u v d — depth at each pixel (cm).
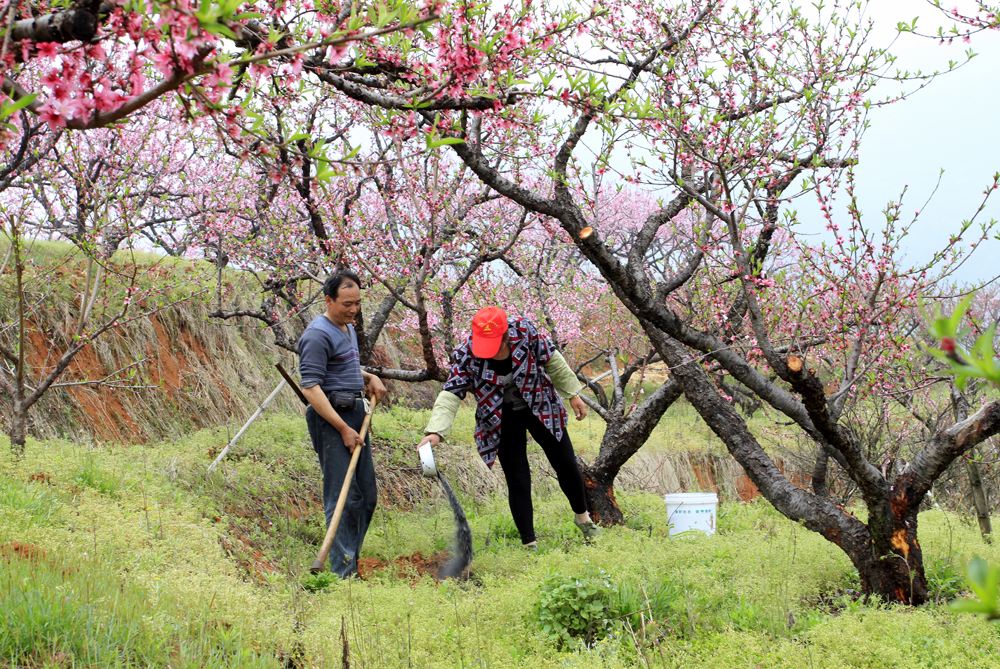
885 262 477
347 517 552
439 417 598
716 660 379
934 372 613
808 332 583
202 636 349
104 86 218
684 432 1176
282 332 762
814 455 1008
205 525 549
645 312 491
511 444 627
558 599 439
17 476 520
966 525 689
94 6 208
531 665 381
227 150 245
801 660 373
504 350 598
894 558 474
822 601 495
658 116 447
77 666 301
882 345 516
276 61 338
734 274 589
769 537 610
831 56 545
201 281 849
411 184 668
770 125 472
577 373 803
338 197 680
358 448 543
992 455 867
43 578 352
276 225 679
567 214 496
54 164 614
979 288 474
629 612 440
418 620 432
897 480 477
